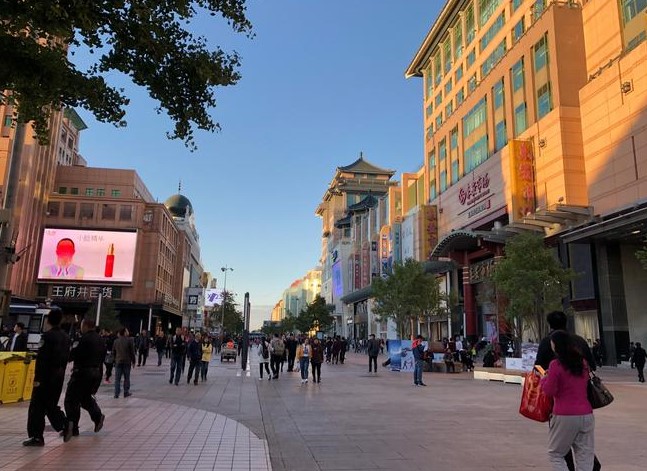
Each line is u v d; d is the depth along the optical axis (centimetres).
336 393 1591
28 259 6675
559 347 495
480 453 743
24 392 1259
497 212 4353
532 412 511
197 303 6700
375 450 767
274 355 2120
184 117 717
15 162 1443
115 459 663
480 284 4894
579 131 3656
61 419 777
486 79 4862
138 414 1079
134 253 7212
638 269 3275
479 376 2227
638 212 2698
